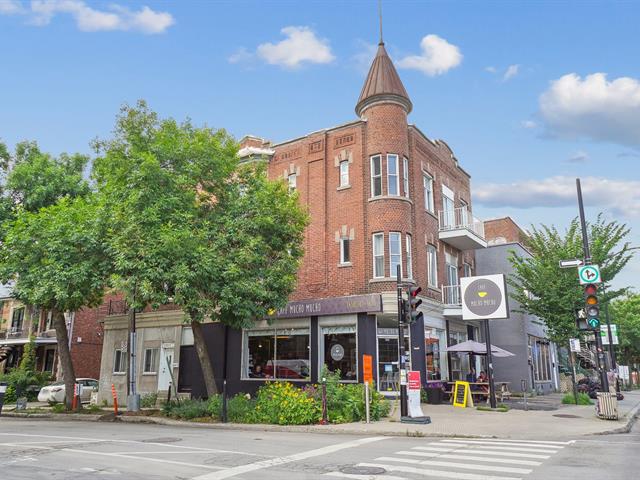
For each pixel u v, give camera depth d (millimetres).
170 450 10656
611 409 16406
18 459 9594
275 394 16875
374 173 23219
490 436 13234
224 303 17844
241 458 9633
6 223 22984
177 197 17984
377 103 23578
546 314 25031
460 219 29500
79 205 20969
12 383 29688
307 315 22453
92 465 8922
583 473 8344
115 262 17984
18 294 22641
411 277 22578
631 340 49750
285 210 19609
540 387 31422
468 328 28641
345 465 8922
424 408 19750
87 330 35719
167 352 27125
